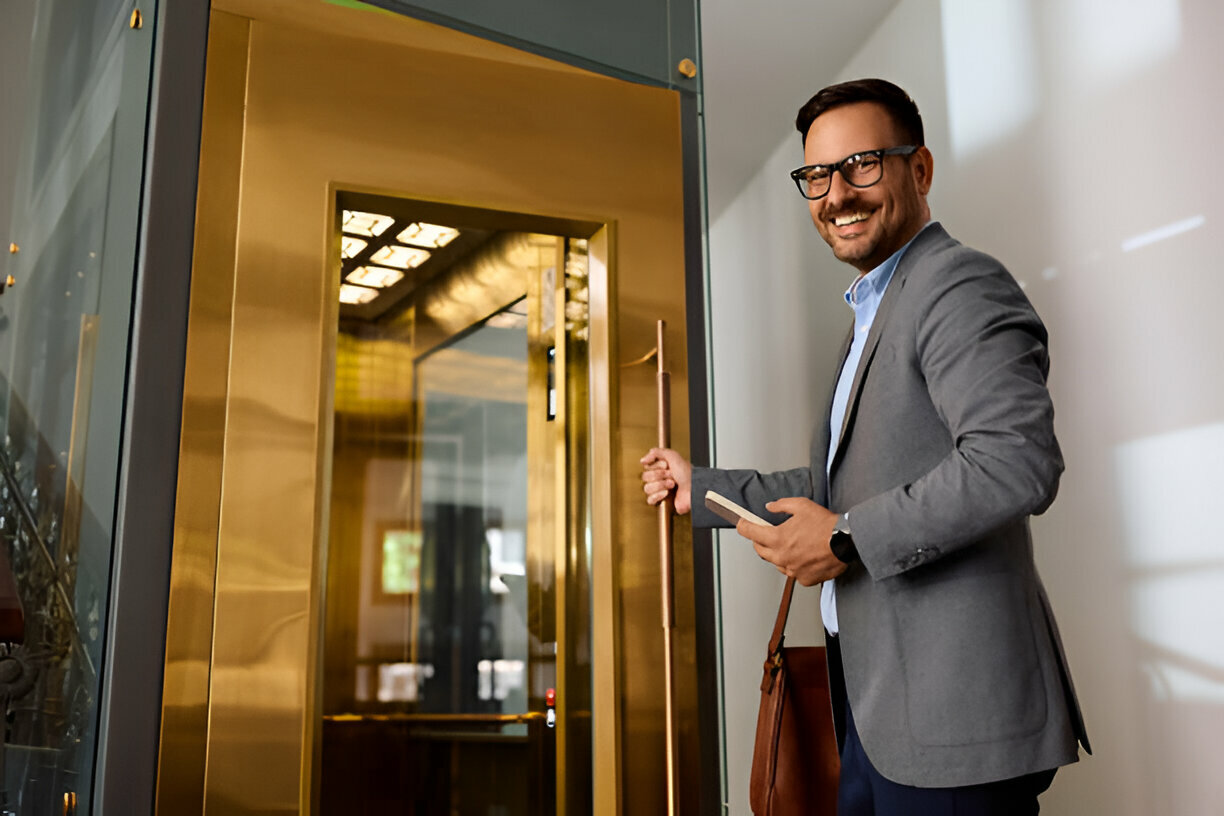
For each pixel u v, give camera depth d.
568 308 1.96
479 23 1.82
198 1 1.61
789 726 1.66
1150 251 2.25
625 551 1.78
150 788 1.39
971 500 1.23
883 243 1.52
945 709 1.25
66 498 1.57
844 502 1.43
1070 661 2.45
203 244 1.55
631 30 1.97
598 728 1.73
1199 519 2.09
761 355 4.24
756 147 4.18
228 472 1.51
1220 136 2.07
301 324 1.60
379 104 1.71
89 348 1.58
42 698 1.53
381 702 1.91
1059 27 2.58
